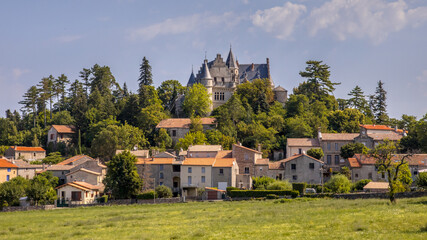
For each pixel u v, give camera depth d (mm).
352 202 73812
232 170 116250
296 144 138625
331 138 138625
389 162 73875
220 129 162250
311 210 67438
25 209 95062
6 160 138750
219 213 72062
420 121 138625
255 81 197375
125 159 105938
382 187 98625
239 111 170750
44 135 181750
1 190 100312
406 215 57031
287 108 185000
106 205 98375
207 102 190125
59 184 124000
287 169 120812
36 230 63906
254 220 61438
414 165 111812
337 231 50781
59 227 66000
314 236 49188
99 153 149500
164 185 119625
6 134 181125
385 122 193375
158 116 175125
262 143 151000
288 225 56156
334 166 135875
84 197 106062
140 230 59250
